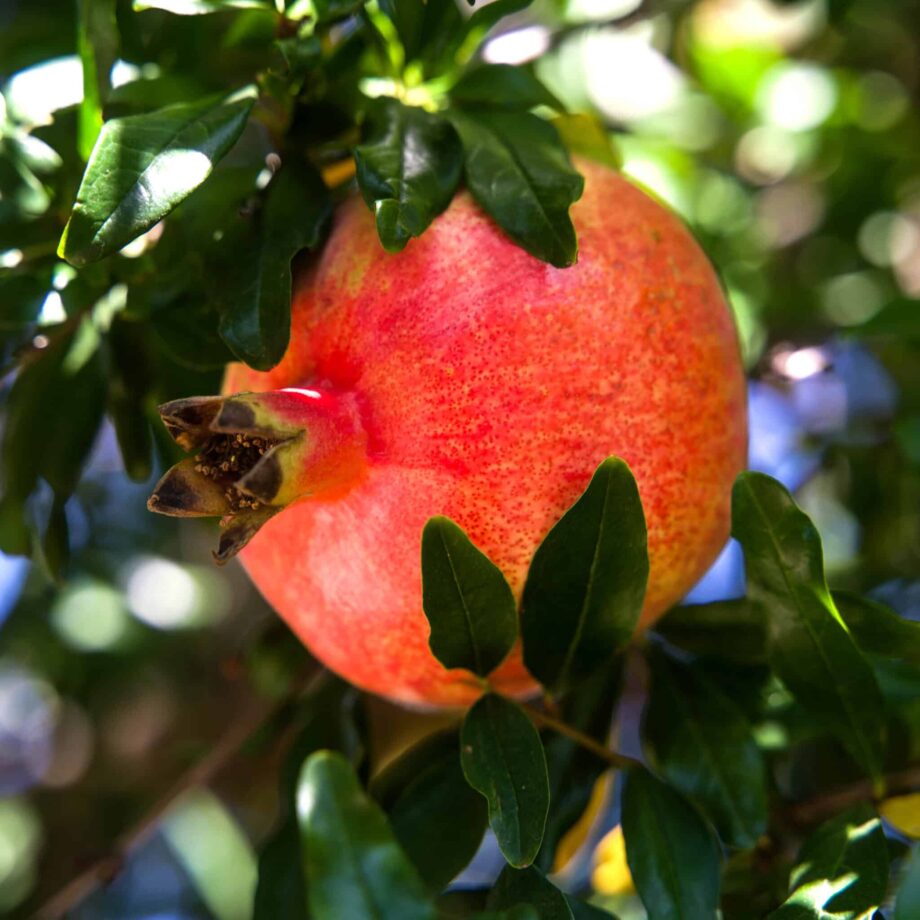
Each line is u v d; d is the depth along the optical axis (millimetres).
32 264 288
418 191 248
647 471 248
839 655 263
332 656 264
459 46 289
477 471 239
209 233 278
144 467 306
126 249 293
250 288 252
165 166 242
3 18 375
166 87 283
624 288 248
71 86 318
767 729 301
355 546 246
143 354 304
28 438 311
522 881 247
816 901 246
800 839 288
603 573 251
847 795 288
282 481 233
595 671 264
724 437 259
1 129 303
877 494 394
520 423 239
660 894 254
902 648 265
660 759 275
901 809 275
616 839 321
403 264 246
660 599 265
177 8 266
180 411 241
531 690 278
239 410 234
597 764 278
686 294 256
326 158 283
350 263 251
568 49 409
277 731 336
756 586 259
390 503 241
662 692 281
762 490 254
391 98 267
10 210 293
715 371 257
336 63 279
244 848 400
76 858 354
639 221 257
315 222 259
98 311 305
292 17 277
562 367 240
